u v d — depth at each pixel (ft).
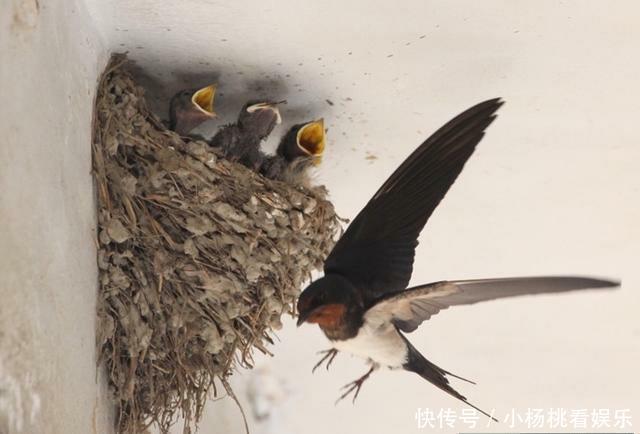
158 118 30.14
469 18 28.60
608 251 39.09
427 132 32.96
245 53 29.32
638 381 45.34
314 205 30.25
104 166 26.71
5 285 19.10
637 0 28.02
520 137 33.63
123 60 28.76
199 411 27.84
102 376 25.91
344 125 32.68
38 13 22.41
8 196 19.70
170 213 27.99
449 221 37.70
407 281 24.27
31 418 19.86
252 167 31.22
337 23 28.40
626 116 32.53
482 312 42.11
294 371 44.01
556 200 36.63
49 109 22.81
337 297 23.67
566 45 29.71
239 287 28.35
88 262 24.99
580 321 42.63
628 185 35.76
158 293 27.25
